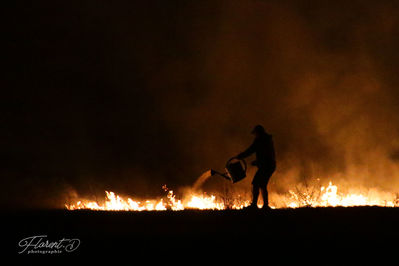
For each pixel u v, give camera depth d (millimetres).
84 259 6520
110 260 6457
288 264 6199
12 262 6453
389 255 6441
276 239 7215
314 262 6254
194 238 7352
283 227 8016
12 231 8086
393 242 6965
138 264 6289
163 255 6605
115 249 6891
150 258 6496
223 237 7371
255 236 7402
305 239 7191
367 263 6180
